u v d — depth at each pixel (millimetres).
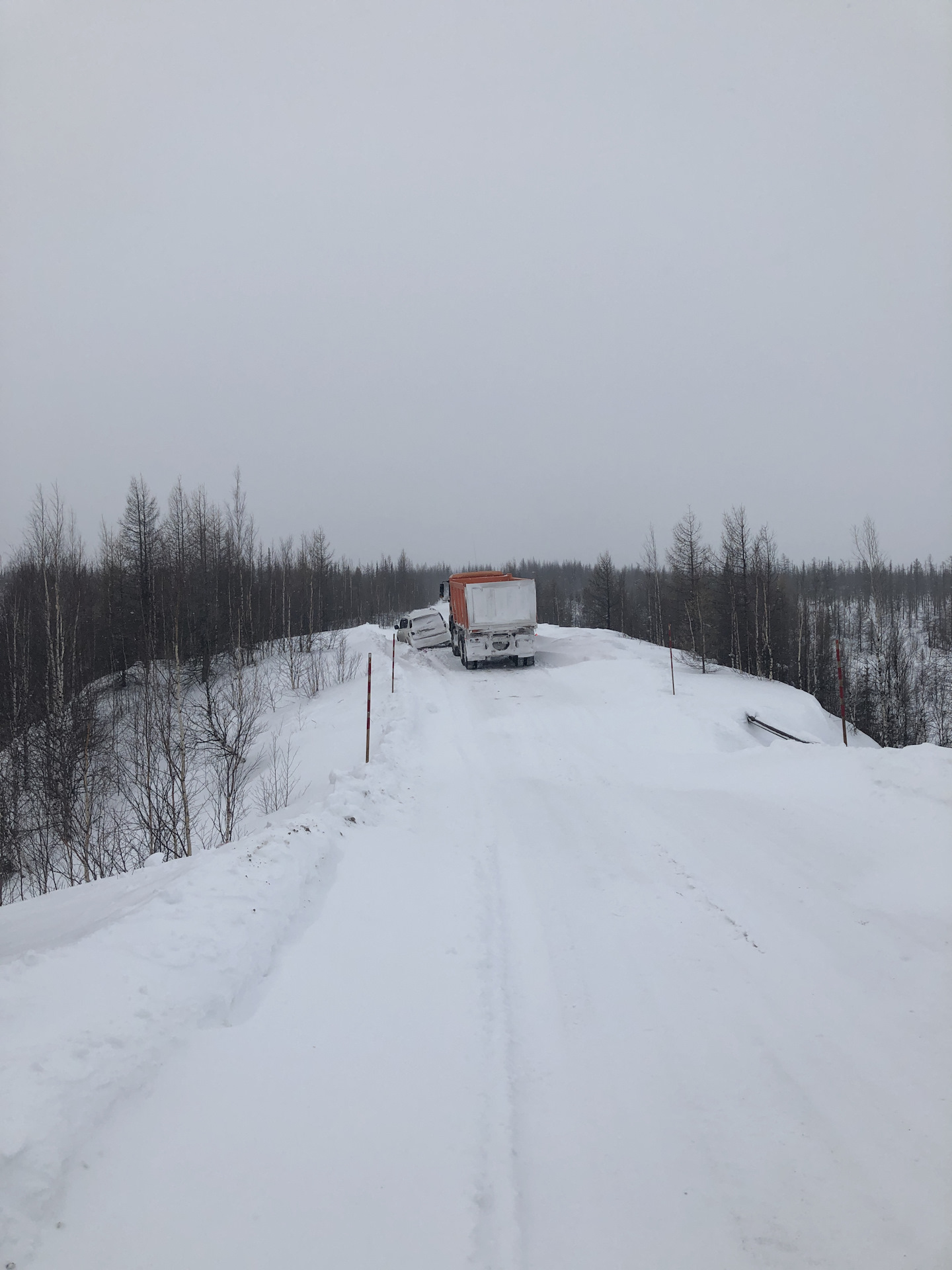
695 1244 2857
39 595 34125
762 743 16516
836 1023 4402
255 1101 3645
